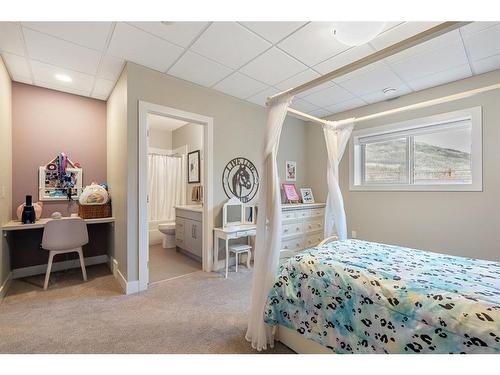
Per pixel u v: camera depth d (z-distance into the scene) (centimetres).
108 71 279
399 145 365
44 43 222
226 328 196
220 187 349
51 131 330
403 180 361
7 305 232
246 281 299
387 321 118
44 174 325
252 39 219
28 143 314
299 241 388
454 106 301
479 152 282
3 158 256
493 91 273
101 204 329
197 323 204
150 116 462
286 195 421
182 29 204
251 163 387
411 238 337
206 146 333
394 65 263
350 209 405
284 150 443
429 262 164
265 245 185
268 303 169
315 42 224
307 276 157
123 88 271
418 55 243
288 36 215
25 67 268
